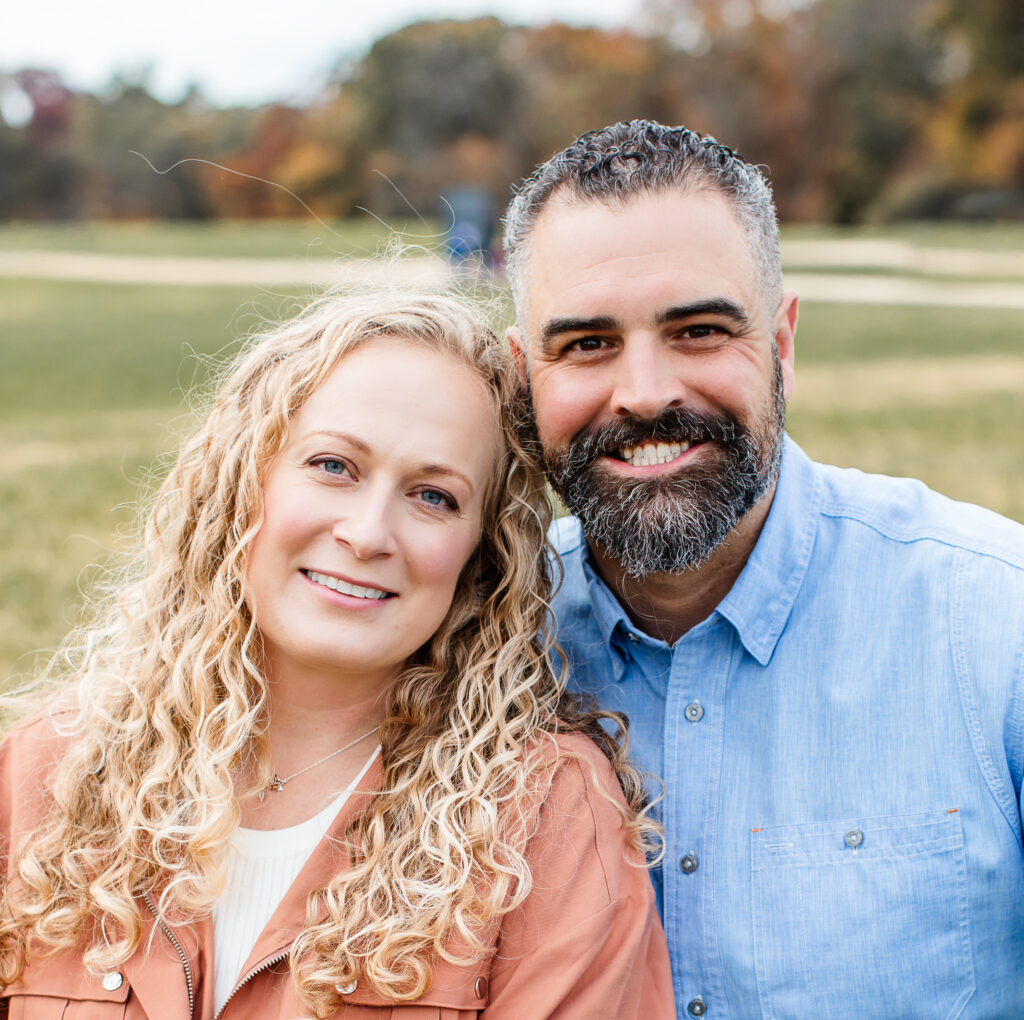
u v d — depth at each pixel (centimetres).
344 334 195
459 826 188
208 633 205
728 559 209
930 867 188
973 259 3284
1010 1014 192
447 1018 176
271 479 196
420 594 192
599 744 206
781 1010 190
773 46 5256
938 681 194
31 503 736
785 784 197
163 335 1912
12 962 190
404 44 5644
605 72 5478
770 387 205
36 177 6725
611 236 195
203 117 6500
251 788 201
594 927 179
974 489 714
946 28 4872
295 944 179
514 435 211
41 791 206
